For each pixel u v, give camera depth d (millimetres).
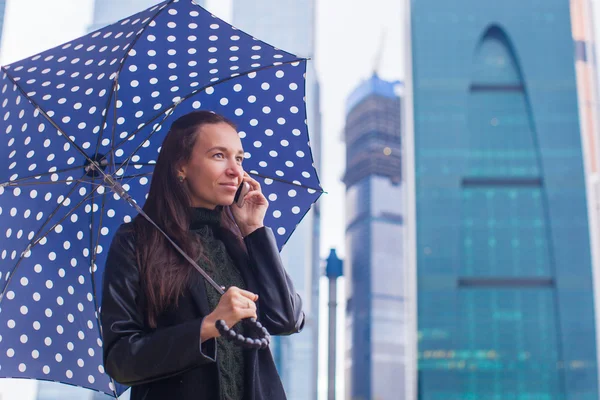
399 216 181125
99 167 2441
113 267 2092
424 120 113250
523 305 103250
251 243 2275
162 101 2518
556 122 112750
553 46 116375
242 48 2615
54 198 2406
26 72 2459
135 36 2344
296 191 2689
